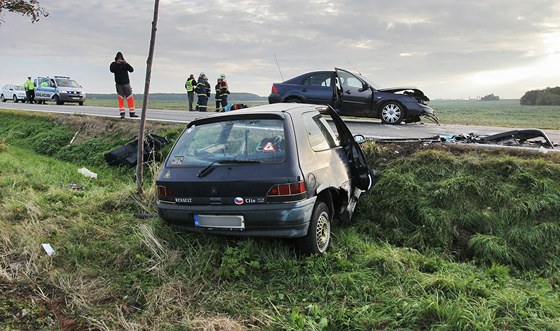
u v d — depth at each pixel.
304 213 4.03
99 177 9.12
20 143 13.70
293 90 12.26
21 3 14.75
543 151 6.68
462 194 5.89
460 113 40.12
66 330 3.11
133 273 3.98
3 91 31.62
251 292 3.68
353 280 3.79
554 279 4.50
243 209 4.04
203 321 3.16
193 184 4.21
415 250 5.05
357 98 12.02
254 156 4.21
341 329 3.13
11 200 5.79
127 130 11.91
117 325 3.18
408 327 3.11
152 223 4.87
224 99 17.89
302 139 4.44
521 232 5.22
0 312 3.26
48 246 4.44
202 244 4.51
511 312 3.26
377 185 6.43
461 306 3.27
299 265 4.16
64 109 20.05
